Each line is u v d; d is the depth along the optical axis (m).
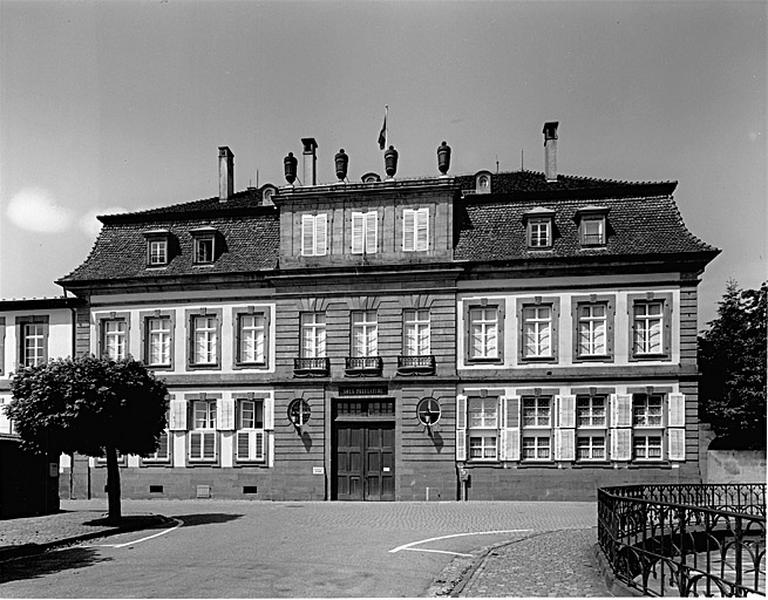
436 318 34.06
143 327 36.78
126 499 35.66
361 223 35.00
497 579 13.71
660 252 32.34
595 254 33.03
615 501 13.47
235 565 15.55
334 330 34.84
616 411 32.50
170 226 38.31
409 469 33.50
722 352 41.66
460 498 33.03
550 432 32.97
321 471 34.25
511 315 33.62
